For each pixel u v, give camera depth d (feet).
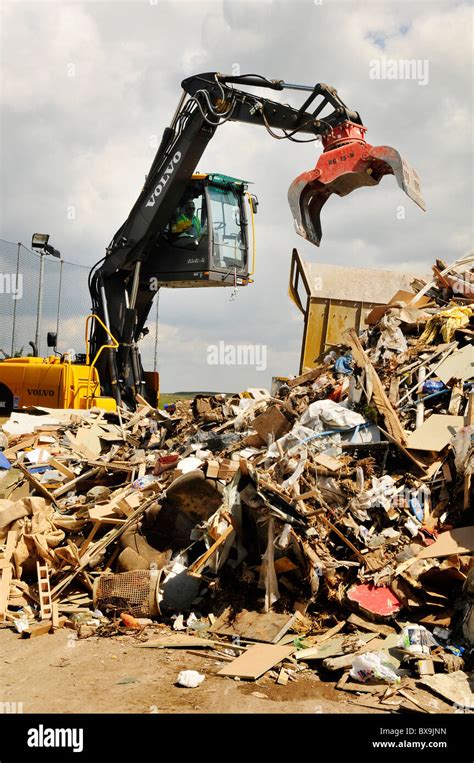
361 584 20.29
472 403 23.56
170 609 21.93
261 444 27.68
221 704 15.47
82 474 32.55
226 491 21.88
